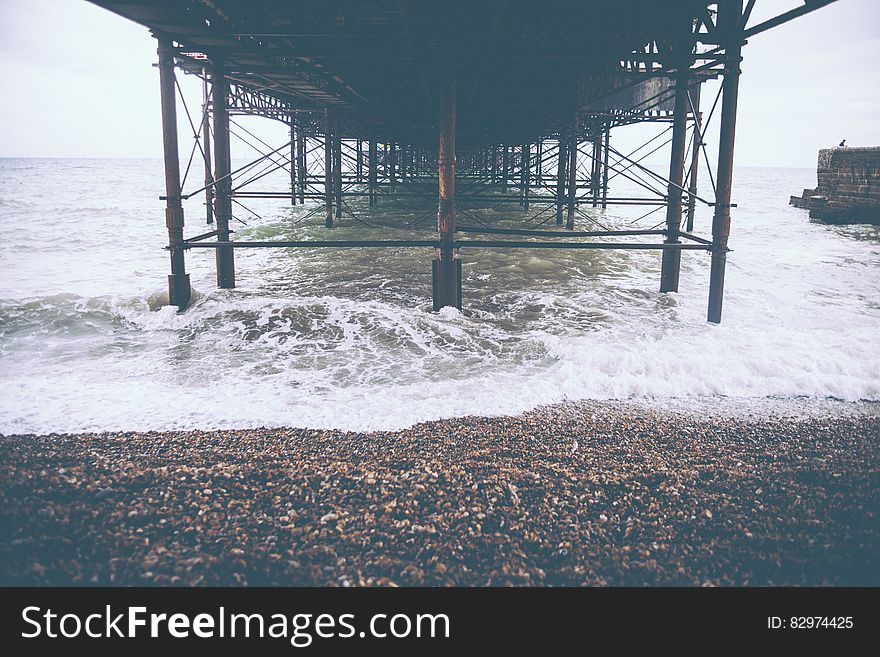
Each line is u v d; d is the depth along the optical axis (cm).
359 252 1585
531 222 2377
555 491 452
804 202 3725
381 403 633
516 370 746
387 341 858
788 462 507
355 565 368
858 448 538
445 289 975
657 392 673
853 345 802
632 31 916
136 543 381
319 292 1141
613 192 5769
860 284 1288
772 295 1157
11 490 433
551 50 1062
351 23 897
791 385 688
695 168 1917
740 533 404
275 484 456
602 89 1359
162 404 628
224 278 1137
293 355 802
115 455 503
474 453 514
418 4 857
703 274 1370
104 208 3131
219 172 1091
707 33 873
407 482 460
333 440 540
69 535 388
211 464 488
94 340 857
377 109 1878
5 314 951
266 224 2317
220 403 632
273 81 1239
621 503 437
